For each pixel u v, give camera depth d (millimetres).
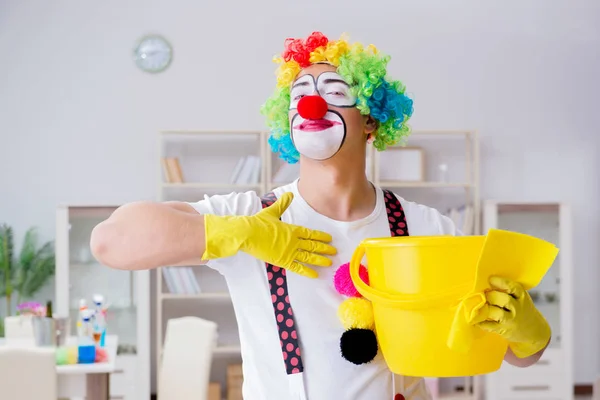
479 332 1336
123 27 5406
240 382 5176
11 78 5332
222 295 5172
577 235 5723
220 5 5457
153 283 5422
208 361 3422
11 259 5270
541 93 5660
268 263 1531
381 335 1438
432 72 5582
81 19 5379
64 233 4953
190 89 5441
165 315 5410
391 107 1657
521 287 1312
